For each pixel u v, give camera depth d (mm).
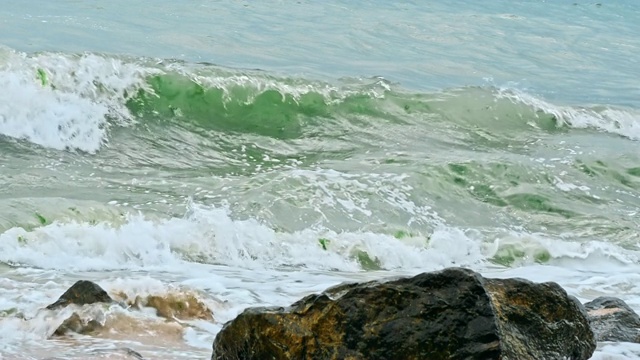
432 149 54438
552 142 57906
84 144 49594
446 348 19109
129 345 24219
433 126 58000
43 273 32125
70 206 37594
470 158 50531
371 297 19578
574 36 93500
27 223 35844
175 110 53781
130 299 27141
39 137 48781
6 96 49062
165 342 24828
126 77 53375
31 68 50469
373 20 86938
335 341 19422
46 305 27375
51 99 50188
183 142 52031
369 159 50594
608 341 25250
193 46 70812
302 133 55188
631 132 62438
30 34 68188
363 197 43375
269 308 20250
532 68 79375
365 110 57781
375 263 38688
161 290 27609
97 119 51188
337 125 56406
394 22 87562
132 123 52281
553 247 41531
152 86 53938
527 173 49406
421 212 43688
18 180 43156
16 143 47812
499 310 20828
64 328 24766
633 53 89625
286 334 19672
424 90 63438
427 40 83312
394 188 45031
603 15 106188
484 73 75250
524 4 106438
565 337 21297
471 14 96188
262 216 40219
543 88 73188
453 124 58531
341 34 80500
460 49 81938
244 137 53688
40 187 42500
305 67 68438
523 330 20891
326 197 42531
